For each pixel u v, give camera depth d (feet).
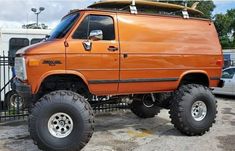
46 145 19.72
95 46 21.43
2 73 35.19
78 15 21.79
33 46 20.65
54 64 20.43
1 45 36.63
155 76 23.47
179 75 24.38
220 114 33.53
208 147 21.77
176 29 24.38
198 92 24.26
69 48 20.77
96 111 33.60
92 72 21.40
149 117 30.66
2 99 35.35
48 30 37.83
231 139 23.61
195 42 25.03
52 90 22.44
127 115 32.30
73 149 19.95
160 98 26.48
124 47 22.33
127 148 21.77
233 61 72.23
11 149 21.66
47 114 19.75
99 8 23.17
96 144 22.67
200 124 24.30
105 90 22.06
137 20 23.11
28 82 20.21
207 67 25.41
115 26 22.35
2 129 26.86
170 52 23.90
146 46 23.06
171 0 53.16
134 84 22.86
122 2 23.36
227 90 47.01
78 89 22.75
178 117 23.98
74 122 19.86
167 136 24.59
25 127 27.48
